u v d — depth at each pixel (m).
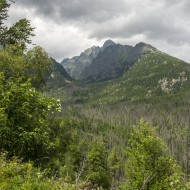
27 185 8.88
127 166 21.98
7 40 20.02
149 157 20.84
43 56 20.78
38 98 12.72
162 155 21.19
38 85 21.31
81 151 37.62
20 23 19.78
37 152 12.98
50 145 12.60
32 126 12.44
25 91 12.58
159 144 21.11
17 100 12.31
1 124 11.39
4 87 12.78
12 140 11.65
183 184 18.59
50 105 12.76
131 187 20.78
